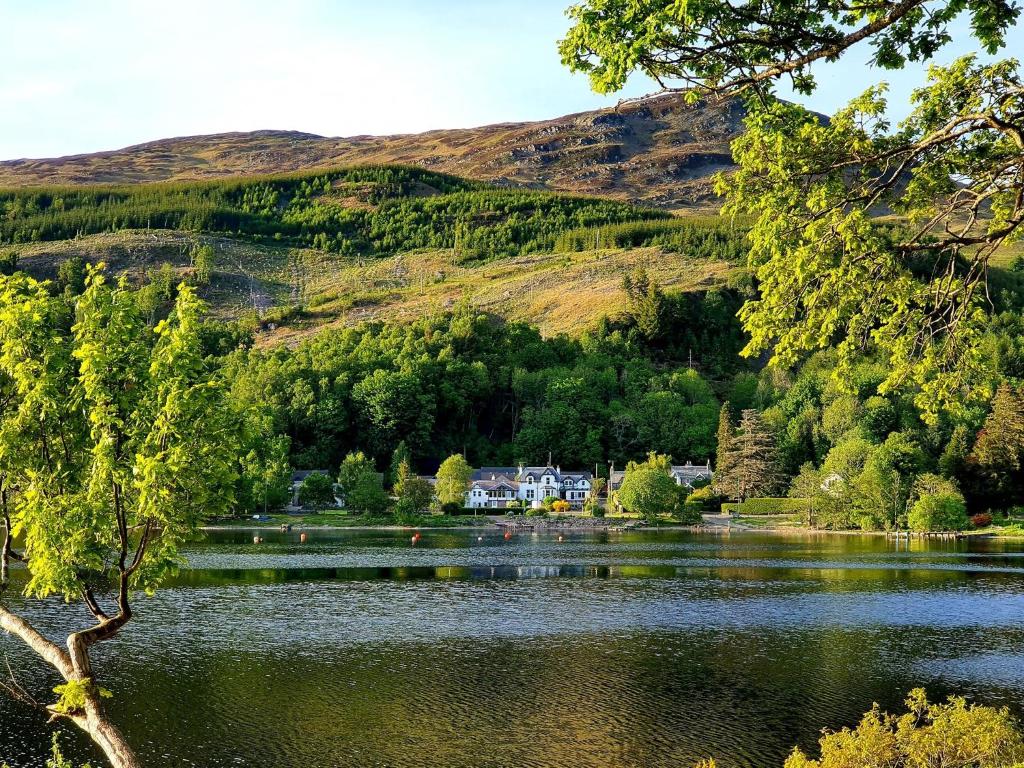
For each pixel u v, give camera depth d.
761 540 143.25
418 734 42.88
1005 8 18.36
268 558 111.00
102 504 21.19
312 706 47.12
